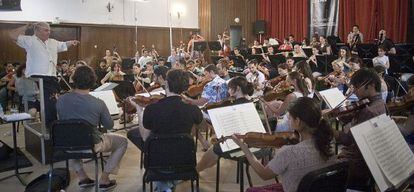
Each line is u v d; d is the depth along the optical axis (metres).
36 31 4.62
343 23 12.12
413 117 3.04
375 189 2.54
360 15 11.68
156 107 2.89
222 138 2.55
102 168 4.16
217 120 2.78
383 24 11.14
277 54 9.03
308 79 4.19
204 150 4.80
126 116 6.38
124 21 12.62
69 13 11.35
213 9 14.12
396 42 10.80
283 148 2.09
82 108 3.36
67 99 3.38
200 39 13.04
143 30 13.09
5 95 8.18
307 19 13.02
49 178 3.31
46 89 4.49
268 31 14.33
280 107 3.89
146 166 2.74
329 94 4.12
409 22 10.61
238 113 2.87
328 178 1.88
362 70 2.90
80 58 11.64
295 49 9.43
